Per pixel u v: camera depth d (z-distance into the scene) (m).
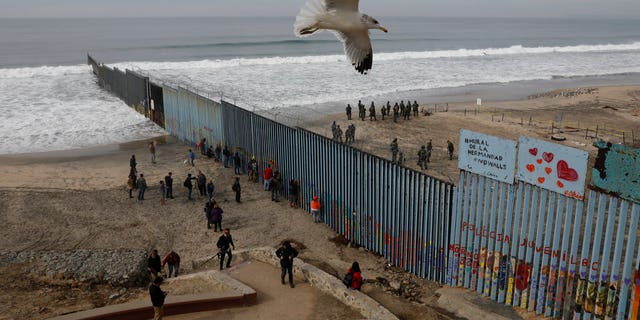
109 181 30.91
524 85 73.81
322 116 47.22
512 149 15.35
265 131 28.98
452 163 33.09
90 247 22.31
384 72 81.56
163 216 25.92
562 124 44.59
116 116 47.53
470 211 16.97
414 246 19.33
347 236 23.11
